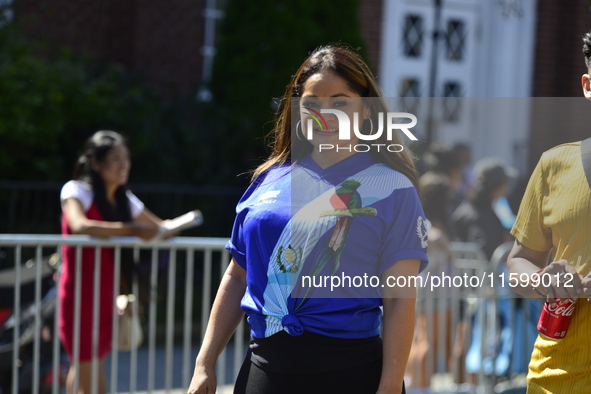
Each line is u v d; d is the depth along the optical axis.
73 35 12.34
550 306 2.83
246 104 11.59
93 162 5.73
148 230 5.57
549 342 2.88
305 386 2.86
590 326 2.77
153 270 5.91
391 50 13.75
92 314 5.59
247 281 3.07
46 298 6.04
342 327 2.88
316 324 2.88
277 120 3.38
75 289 5.49
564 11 13.98
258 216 3.00
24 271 6.18
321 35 11.75
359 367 2.89
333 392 2.85
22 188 9.93
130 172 11.35
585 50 2.86
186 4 12.91
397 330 2.85
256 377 2.96
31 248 9.78
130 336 5.79
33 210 10.04
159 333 9.79
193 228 10.71
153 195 10.60
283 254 2.92
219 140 11.59
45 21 12.12
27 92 10.31
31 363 5.86
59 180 10.84
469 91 14.23
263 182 3.15
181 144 11.60
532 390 2.97
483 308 6.51
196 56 13.02
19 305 5.51
